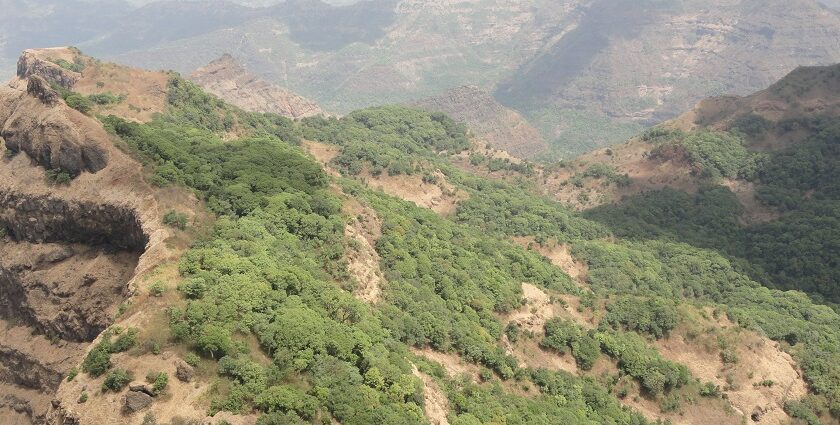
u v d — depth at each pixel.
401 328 75.69
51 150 81.69
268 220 80.25
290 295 66.06
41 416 77.19
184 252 69.50
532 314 94.88
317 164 106.06
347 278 78.38
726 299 130.38
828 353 101.00
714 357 97.31
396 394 58.97
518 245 132.25
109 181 80.06
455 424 63.22
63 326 79.69
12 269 82.88
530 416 72.50
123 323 59.19
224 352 55.81
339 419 53.38
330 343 59.69
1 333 83.69
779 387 94.62
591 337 94.25
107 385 53.69
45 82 88.31
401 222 100.69
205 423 50.31
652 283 129.88
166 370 54.69
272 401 51.84
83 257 81.19
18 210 83.31
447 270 93.94
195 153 94.94
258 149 102.56
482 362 80.62
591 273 131.88
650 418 87.38
